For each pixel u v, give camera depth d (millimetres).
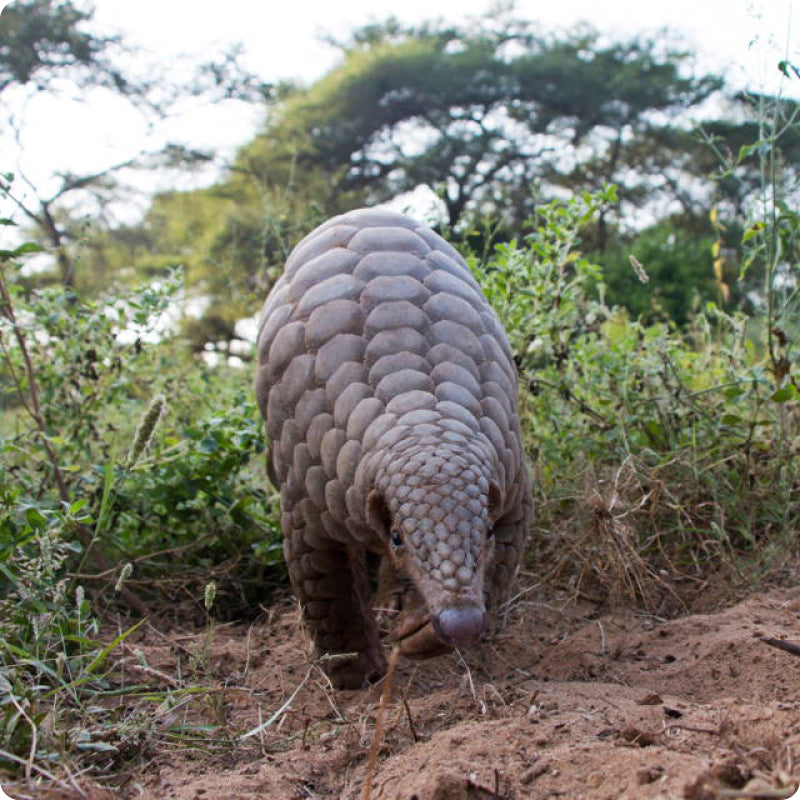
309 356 979
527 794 785
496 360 993
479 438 903
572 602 1272
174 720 975
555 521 1430
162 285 1541
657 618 1215
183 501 1411
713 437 1434
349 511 930
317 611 1067
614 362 1516
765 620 1130
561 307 1533
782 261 1490
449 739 865
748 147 1367
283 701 1040
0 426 1812
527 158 6102
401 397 917
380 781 833
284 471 1022
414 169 6039
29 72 5457
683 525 1388
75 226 4535
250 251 4430
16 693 894
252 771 880
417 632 821
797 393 1361
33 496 1373
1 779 838
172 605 1333
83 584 1301
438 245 1082
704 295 2701
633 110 5871
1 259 1248
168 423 1658
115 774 885
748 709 858
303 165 5977
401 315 963
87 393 1508
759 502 1404
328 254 1036
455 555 793
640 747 831
